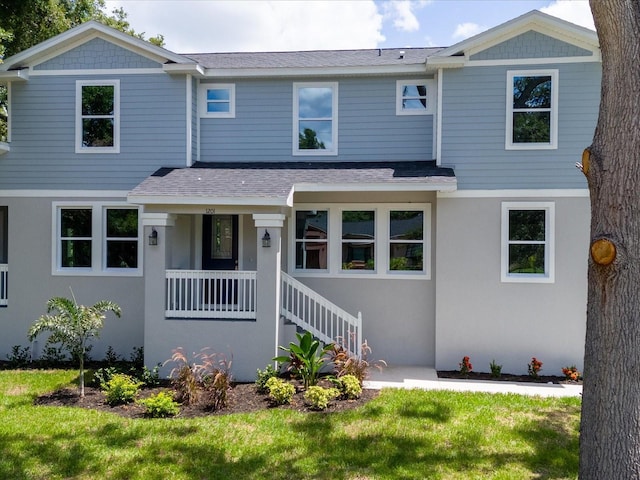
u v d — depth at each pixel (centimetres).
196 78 1061
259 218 866
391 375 907
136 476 491
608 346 394
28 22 1494
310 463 521
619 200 391
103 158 1035
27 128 1045
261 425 623
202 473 497
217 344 867
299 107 1066
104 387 756
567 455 545
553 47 930
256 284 866
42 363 985
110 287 1027
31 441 567
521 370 933
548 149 934
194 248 1062
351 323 900
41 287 1034
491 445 570
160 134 1035
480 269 948
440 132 966
